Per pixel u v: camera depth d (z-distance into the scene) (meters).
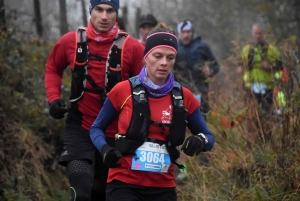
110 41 9.23
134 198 7.18
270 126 11.11
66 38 9.35
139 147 7.23
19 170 11.87
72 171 8.76
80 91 9.20
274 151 10.64
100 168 9.31
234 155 11.02
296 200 9.53
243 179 10.68
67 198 12.13
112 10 9.19
